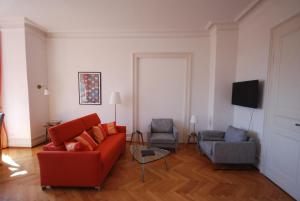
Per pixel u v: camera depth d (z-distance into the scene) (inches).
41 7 119.1
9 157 131.3
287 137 90.6
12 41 145.2
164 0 108.8
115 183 98.0
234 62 146.3
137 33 165.6
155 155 108.3
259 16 115.0
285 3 90.7
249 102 118.4
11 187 93.1
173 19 139.3
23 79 147.5
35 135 158.1
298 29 84.5
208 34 161.8
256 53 118.3
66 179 90.0
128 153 143.3
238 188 94.5
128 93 172.1
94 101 174.4
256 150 116.2
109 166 103.5
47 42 170.6
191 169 115.4
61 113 176.6
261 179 103.9
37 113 160.1
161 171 112.3
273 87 101.9
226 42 145.1
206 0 108.2
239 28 142.1
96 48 169.6
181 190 92.1
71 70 172.4
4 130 149.9
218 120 151.6
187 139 173.0
